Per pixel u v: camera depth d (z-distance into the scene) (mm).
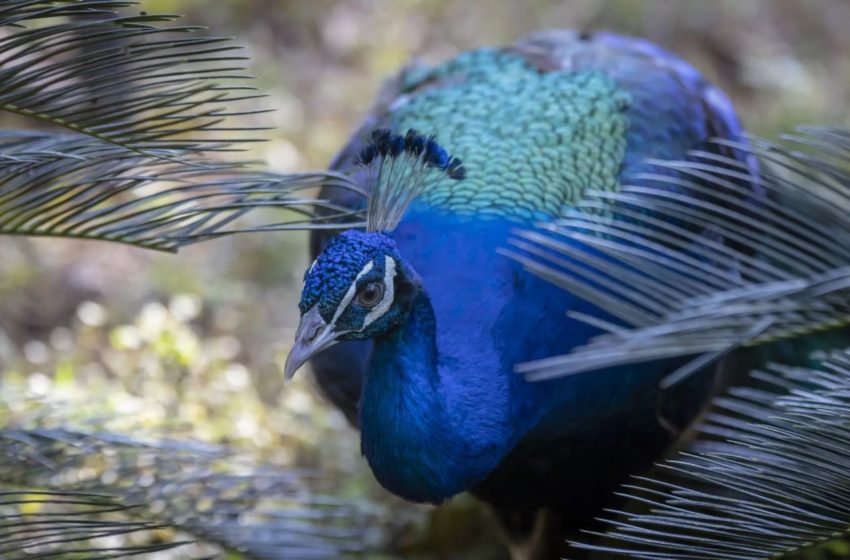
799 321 7883
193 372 12758
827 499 7402
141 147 7270
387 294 7871
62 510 10766
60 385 11805
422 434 8195
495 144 10086
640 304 9430
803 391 7680
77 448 9633
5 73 6898
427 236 9344
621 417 9773
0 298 14227
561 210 9570
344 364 9953
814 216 8891
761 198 8930
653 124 10656
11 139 8266
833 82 17672
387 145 8117
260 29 18109
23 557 7969
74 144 7922
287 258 15164
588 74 11094
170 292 14516
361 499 11914
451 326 8844
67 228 7883
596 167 10039
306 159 15953
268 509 11414
